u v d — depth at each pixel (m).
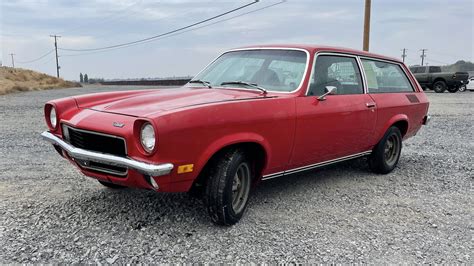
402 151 7.18
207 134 3.25
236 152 3.51
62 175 5.15
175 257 3.04
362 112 4.80
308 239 3.41
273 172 4.01
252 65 4.53
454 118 11.95
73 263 2.91
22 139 7.78
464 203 4.43
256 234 3.47
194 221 3.70
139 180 3.22
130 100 3.72
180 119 3.10
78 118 3.56
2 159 6.06
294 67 4.32
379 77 5.41
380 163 5.42
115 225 3.58
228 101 3.52
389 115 5.32
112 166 3.34
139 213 3.86
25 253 3.04
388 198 4.54
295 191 4.70
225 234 3.46
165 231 3.48
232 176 3.46
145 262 2.96
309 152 4.25
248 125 3.53
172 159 3.09
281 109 3.83
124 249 3.14
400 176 5.51
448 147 7.57
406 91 5.91
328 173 5.56
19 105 15.71
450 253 3.23
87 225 3.57
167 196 4.34
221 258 3.05
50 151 6.68
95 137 3.37
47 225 3.55
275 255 3.11
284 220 3.80
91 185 4.71
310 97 4.16
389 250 3.26
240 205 3.74
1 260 2.93
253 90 4.12
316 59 4.39
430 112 13.59
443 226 3.78
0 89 26.08
